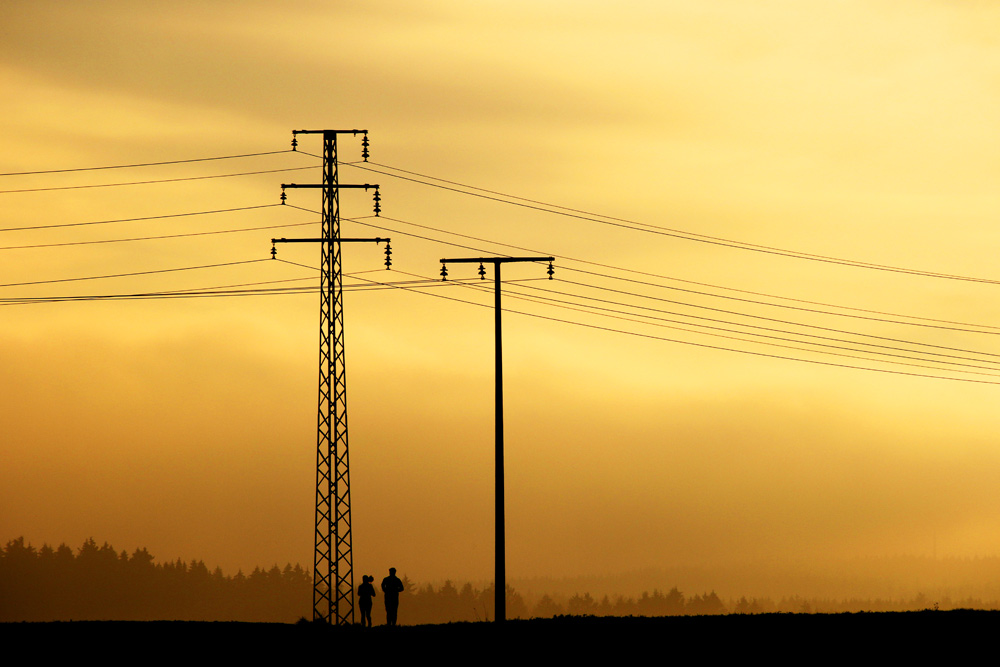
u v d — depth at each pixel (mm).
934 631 57312
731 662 49469
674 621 63000
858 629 58062
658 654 51656
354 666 49844
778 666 48406
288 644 56500
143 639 58594
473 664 49750
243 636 59656
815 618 63438
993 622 60500
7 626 65562
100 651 54594
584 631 58562
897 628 58312
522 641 55688
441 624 65812
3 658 52562
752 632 57312
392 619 64188
